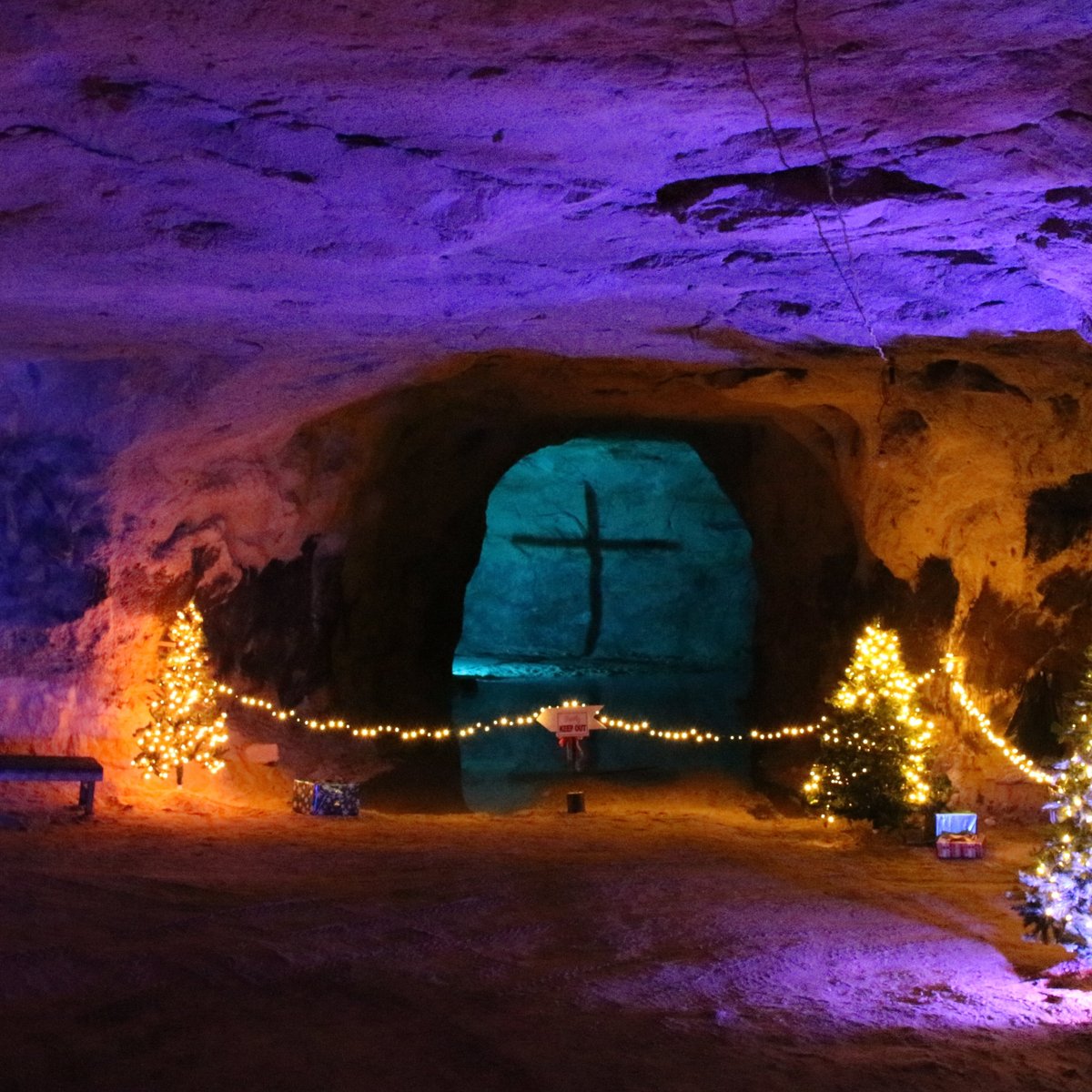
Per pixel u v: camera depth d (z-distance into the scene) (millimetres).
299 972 6113
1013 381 10781
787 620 19062
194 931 6762
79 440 10883
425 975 6168
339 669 16391
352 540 16188
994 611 11961
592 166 5477
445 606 20766
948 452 12164
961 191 5656
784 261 7184
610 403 16750
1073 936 6672
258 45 4203
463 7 3912
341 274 7449
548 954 6758
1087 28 4078
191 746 11625
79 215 6074
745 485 20391
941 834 10367
